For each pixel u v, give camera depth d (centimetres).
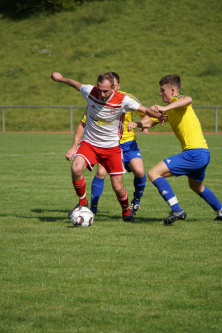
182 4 15600
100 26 15062
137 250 1595
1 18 16125
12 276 1325
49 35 14888
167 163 1969
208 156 1989
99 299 1156
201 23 14638
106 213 2369
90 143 2017
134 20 15175
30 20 15812
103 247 1633
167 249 1608
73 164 1991
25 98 12162
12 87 12662
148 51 13612
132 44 13988
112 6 16062
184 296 1177
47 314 1070
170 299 1156
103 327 1005
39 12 16100
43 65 13488
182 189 3153
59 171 4056
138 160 2361
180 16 15062
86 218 1973
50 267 1407
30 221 2111
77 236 1802
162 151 5822
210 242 1703
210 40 13875
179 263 1448
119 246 1648
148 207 2542
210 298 1164
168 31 14438
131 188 3216
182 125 1984
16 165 4447
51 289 1223
